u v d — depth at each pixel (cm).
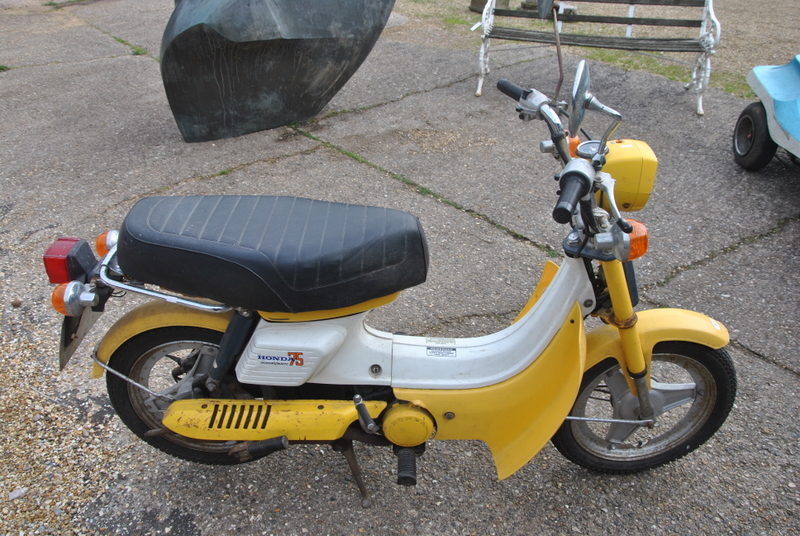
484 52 589
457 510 224
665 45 551
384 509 223
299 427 201
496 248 371
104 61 708
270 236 182
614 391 223
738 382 278
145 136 518
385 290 188
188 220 184
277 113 527
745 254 366
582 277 202
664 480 236
